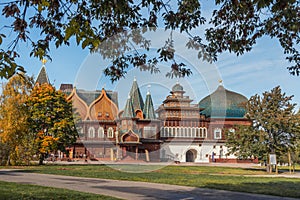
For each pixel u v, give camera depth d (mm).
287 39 5910
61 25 4707
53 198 7891
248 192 9586
